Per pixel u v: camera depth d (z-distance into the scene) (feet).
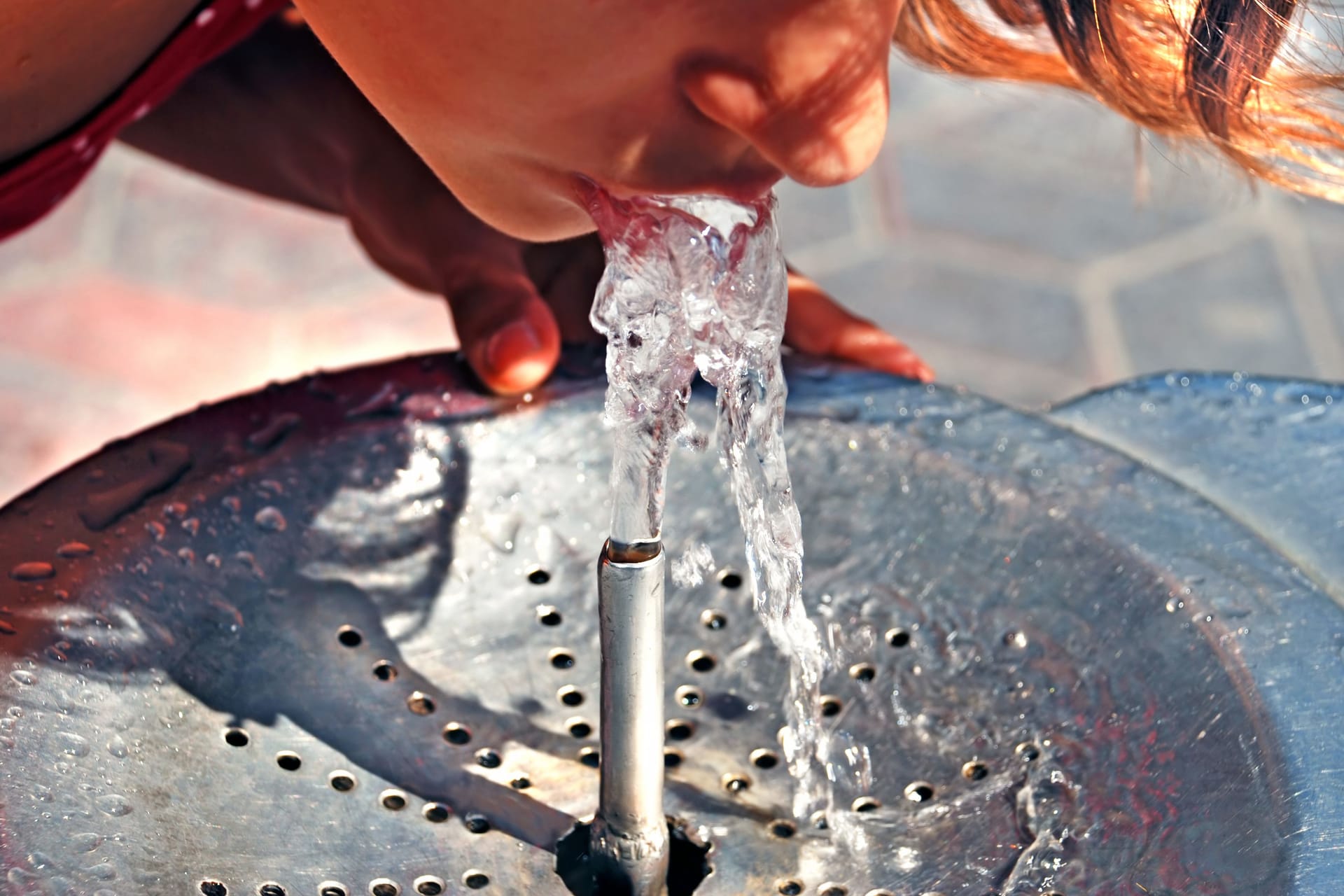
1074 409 2.53
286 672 2.24
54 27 2.25
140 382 5.13
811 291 2.68
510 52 1.85
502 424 2.42
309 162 2.85
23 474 4.67
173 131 2.86
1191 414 2.52
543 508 2.40
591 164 1.90
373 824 2.16
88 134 2.48
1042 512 2.33
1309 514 2.38
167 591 2.22
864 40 1.84
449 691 2.28
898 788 2.23
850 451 2.41
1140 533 2.29
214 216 6.07
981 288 5.83
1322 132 2.20
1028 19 2.23
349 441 2.37
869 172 6.55
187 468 2.30
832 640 2.34
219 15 2.51
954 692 2.29
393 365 2.46
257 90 2.81
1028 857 2.13
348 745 2.21
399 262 2.78
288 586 2.29
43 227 5.93
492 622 2.34
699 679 2.33
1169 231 6.14
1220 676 2.15
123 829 2.04
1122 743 2.18
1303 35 2.14
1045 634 2.28
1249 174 2.23
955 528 2.36
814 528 2.39
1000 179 6.49
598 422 2.43
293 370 5.22
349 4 1.88
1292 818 2.01
